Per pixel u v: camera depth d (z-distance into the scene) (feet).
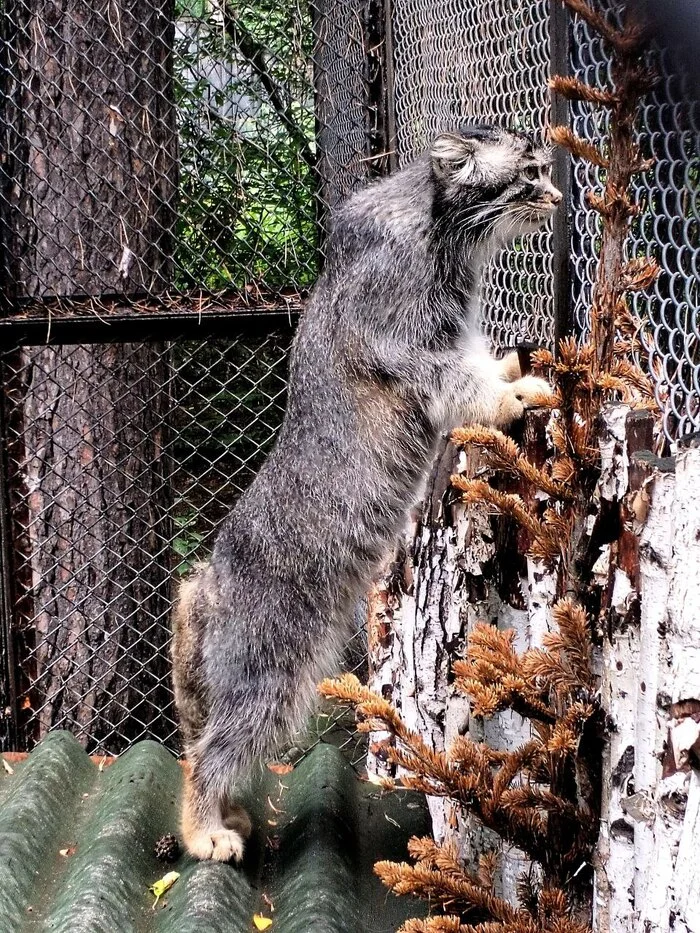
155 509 10.34
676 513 6.73
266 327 9.30
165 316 9.27
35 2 9.98
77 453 10.14
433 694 8.55
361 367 8.29
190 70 10.27
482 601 8.09
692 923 6.67
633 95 6.97
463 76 8.75
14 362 10.05
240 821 8.14
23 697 10.03
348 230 8.37
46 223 10.06
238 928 7.66
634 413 7.14
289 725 8.23
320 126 10.21
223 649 8.16
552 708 7.30
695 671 6.68
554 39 7.77
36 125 10.03
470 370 8.18
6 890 7.73
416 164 8.38
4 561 9.82
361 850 8.11
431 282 8.31
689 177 7.10
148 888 7.88
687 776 6.71
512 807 7.22
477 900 7.16
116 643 10.18
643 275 7.08
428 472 8.43
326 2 10.02
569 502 7.26
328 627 8.30
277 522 8.27
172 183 10.24
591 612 7.27
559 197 7.98
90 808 8.34
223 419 10.66
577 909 7.24
